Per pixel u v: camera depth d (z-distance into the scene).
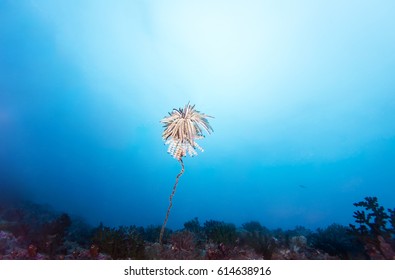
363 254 10.87
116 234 10.80
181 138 9.57
